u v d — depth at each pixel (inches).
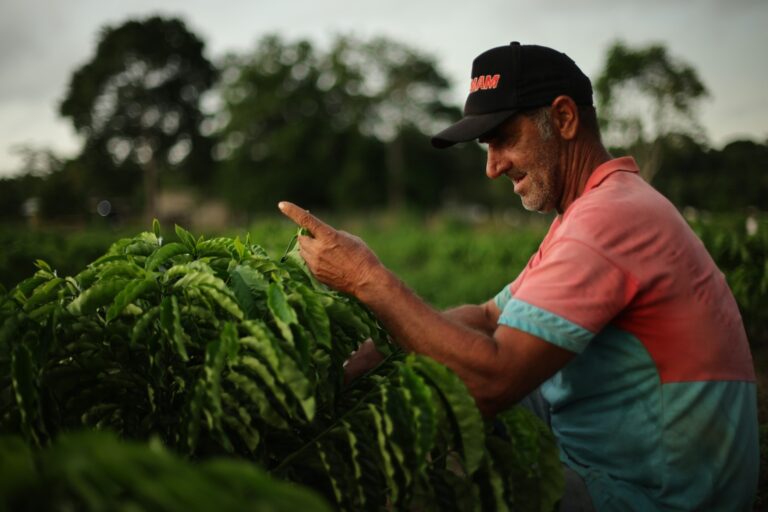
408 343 54.2
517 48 63.7
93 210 1761.8
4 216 1566.2
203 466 29.5
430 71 2183.8
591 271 54.6
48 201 1601.9
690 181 580.4
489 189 2310.5
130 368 51.4
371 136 2167.8
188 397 46.0
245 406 50.2
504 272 412.5
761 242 167.9
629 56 938.1
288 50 2134.6
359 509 49.6
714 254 174.6
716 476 56.7
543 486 51.1
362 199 2038.6
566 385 63.4
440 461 52.7
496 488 48.2
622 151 925.2
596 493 60.2
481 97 64.6
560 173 65.8
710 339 56.5
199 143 2391.7
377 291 54.4
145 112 2333.9
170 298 47.0
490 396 53.1
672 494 57.6
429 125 2234.3
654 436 57.7
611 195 58.9
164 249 51.6
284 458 53.4
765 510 89.5
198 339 49.6
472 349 52.6
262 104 2046.0
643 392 57.9
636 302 56.1
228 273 52.2
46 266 54.8
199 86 2433.6
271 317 49.4
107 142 2313.0
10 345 44.7
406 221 1011.3
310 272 58.0
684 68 920.9
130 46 2274.9
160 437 51.9
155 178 2341.3
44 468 29.6
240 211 2090.3
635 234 56.1
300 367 45.8
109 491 27.1
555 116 63.9
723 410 56.6
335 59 2101.4
